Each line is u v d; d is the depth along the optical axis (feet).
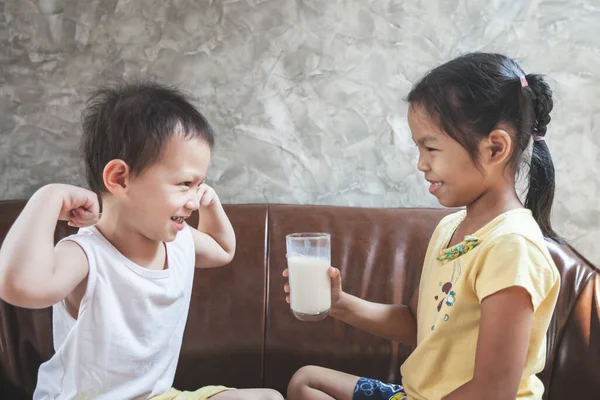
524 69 5.42
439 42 5.43
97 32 5.30
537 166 3.42
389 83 5.48
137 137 2.90
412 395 3.28
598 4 5.35
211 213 3.84
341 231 4.95
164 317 3.30
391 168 5.58
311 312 3.32
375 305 3.86
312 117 5.50
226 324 4.70
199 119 3.13
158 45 5.34
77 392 3.02
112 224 3.12
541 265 2.87
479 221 3.23
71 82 5.34
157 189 2.96
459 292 3.07
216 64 5.40
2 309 4.54
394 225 5.00
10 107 5.35
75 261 2.86
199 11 5.32
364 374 4.69
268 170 5.56
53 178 5.45
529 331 2.81
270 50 5.41
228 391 3.36
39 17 5.25
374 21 5.40
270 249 4.90
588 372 4.32
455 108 3.02
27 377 4.51
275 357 4.70
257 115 5.48
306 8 5.37
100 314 2.99
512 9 5.39
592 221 5.54
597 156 5.48
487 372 2.80
